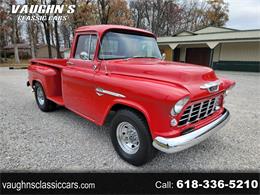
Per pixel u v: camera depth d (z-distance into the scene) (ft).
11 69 72.33
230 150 11.38
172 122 7.89
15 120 15.56
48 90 16.03
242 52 67.51
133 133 9.59
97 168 9.54
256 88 32.22
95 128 14.15
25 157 10.26
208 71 10.21
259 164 10.09
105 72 10.57
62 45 154.61
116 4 92.17
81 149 11.17
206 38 68.39
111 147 11.44
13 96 24.29
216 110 10.78
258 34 60.95
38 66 18.12
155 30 140.56
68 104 13.61
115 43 11.44
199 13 147.64
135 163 9.56
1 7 119.55
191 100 8.13
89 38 11.76
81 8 84.23
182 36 74.02
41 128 14.02
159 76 8.97
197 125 9.07
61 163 9.84
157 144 8.11
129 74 9.68
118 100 9.41
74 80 12.39
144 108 8.36
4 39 157.17
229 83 11.34
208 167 9.82
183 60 81.76
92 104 11.15
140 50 12.39
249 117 16.98
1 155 10.39
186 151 11.20
